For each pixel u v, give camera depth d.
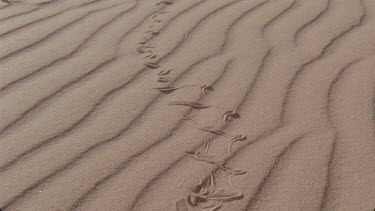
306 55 1.52
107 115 1.26
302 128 1.22
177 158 1.14
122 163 1.12
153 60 1.49
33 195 1.05
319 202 1.04
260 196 1.05
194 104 1.30
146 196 1.05
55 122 1.24
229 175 1.10
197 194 1.05
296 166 1.12
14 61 1.47
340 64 1.47
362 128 1.22
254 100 1.32
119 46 1.57
